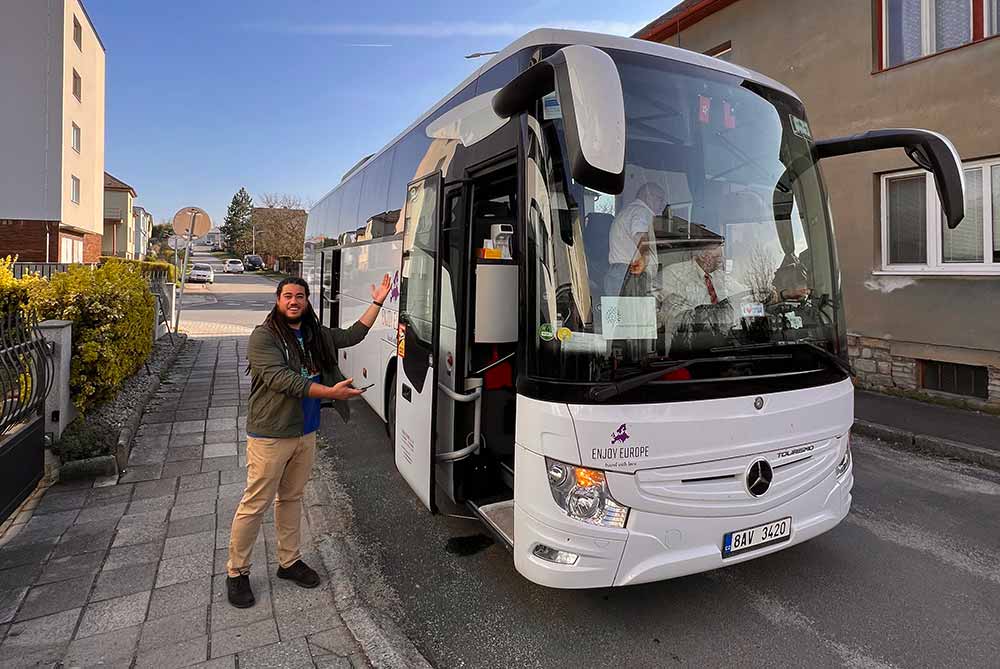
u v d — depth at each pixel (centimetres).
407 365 458
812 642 304
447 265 419
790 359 318
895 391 831
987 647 301
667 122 323
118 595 324
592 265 286
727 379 295
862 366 878
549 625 317
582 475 270
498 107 313
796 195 357
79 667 267
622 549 271
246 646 283
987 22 738
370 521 447
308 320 345
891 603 340
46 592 326
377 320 654
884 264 855
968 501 496
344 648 283
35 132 2612
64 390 523
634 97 318
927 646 302
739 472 293
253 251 7969
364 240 755
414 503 481
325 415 766
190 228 1319
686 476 281
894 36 837
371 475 546
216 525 411
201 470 517
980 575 373
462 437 396
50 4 2609
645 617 325
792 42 962
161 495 461
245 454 561
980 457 592
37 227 2633
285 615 309
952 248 777
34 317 491
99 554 369
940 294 780
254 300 2917
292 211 6938
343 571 350
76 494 460
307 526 417
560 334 280
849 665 287
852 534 431
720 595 347
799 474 315
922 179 810
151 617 305
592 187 242
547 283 287
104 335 571
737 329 311
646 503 273
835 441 334
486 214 426
